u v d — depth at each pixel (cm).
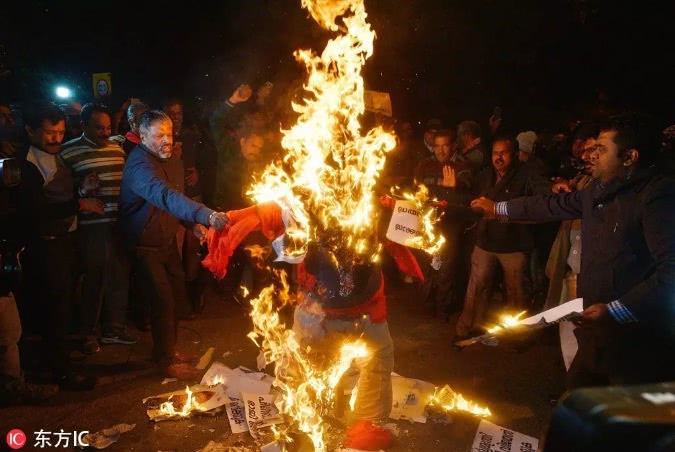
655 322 285
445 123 1229
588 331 315
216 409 423
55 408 431
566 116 1153
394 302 682
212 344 552
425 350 546
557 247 490
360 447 377
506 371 504
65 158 514
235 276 719
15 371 435
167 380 474
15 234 416
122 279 542
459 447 387
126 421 414
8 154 487
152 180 437
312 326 367
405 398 440
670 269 274
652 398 121
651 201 288
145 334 579
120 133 655
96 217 523
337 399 406
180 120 628
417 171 648
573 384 323
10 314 422
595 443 116
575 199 354
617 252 300
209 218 409
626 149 296
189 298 642
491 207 388
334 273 357
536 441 393
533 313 607
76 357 522
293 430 387
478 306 548
